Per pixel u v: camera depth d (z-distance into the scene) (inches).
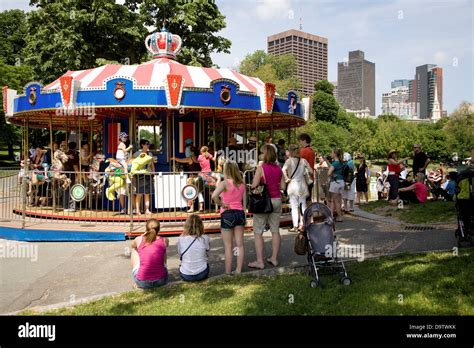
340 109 3139.8
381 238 339.6
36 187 465.1
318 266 231.6
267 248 317.4
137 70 479.5
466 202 295.4
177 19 989.8
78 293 229.3
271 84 455.5
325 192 482.9
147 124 493.4
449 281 215.2
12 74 1523.1
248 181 425.1
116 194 450.0
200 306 197.2
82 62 893.2
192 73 492.7
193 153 456.4
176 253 313.7
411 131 3324.3
